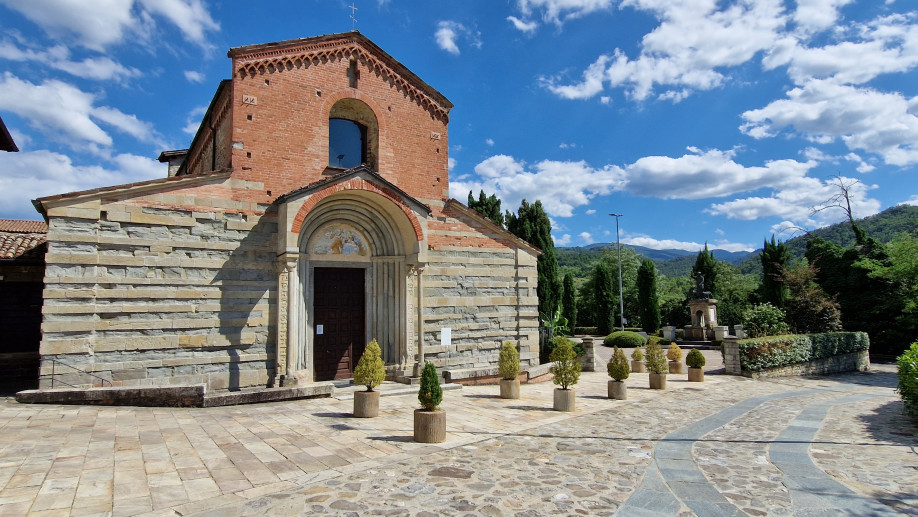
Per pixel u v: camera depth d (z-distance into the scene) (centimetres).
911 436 1239
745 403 1778
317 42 1912
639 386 2141
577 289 8362
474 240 2202
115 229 1512
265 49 1806
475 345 2145
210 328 1617
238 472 855
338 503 727
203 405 1425
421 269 1956
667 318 6100
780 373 2712
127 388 1388
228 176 1702
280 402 1518
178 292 1580
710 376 2588
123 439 1043
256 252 1716
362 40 2016
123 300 1503
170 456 937
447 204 2166
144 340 1518
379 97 2052
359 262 1997
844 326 4084
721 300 5756
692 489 818
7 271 1881
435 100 2206
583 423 1346
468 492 786
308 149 1862
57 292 1420
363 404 1325
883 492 808
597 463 962
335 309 1948
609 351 4094
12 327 1902
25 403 1329
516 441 1127
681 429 1298
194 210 1633
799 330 3653
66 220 1449
